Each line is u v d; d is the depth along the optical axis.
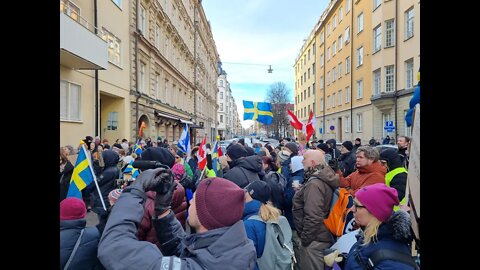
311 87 56.09
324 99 45.84
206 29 55.38
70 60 10.88
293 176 4.55
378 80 26.50
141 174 1.91
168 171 1.96
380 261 1.99
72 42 9.86
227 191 1.79
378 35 26.00
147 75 21.83
